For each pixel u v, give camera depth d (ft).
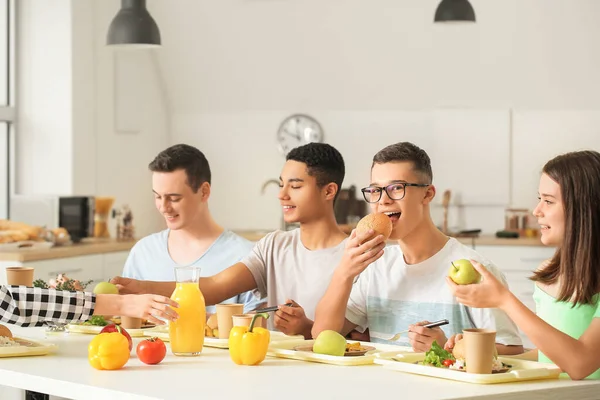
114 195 21.54
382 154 9.30
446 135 22.58
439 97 22.50
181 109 23.89
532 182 22.49
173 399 6.59
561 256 7.69
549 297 7.92
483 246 20.51
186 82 23.35
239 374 7.54
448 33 21.42
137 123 22.39
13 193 20.06
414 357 7.98
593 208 7.46
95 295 8.86
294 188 10.58
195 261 11.91
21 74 20.10
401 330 9.57
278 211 23.71
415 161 9.23
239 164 23.75
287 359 8.28
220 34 22.24
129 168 22.16
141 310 8.61
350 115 23.08
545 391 6.91
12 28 19.97
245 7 21.71
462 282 7.42
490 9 21.02
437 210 22.86
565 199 7.54
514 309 7.19
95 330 9.78
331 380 7.26
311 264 10.63
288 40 22.08
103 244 18.65
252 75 22.85
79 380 7.29
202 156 11.85
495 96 22.34
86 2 20.30
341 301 9.14
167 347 9.00
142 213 22.77
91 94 20.54
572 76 21.67
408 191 9.16
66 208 18.70
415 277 9.56
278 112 23.43
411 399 6.52
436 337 8.34
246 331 8.00
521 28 21.18
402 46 21.75
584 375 7.14
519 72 21.80
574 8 20.80
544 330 7.12
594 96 21.91
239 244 11.96
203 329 8.52
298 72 22.61
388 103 22.79
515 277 20.36
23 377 7.61
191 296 8.46
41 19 19.97
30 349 8.43
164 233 12.33
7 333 8.95
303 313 9.55
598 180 7.47
